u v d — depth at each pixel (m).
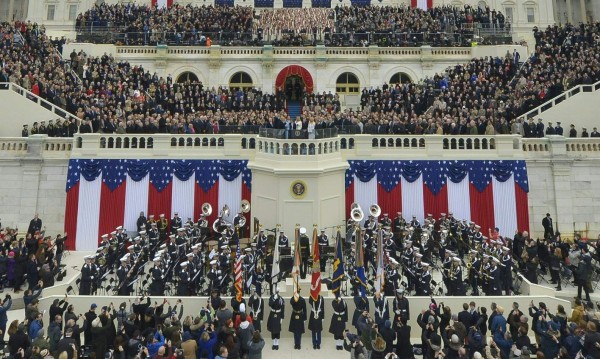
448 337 14.88
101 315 15.84
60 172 26.58
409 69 42.25
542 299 19.86
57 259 22.38
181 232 22.89
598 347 13.74
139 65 41.25
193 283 20.36
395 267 20.20
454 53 42.25
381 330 16.05
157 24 44.22
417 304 19.47
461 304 19.56
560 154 26.69
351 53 42.44
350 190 26.66
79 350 15.83
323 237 23.52
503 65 37.31
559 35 40.03
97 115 28.16
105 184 26.23
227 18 46.78
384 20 46.03
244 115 29.55
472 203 26.41
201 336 14.98
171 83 39.16
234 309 17.97
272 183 25.55
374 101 34.38
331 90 42.22
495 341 15.20
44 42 37.66
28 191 26.31
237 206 26.50
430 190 26.55
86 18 46.62
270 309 19.31
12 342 14.44
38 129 27.53
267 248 23.39
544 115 30.09
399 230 24.25
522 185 26.39
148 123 27.05
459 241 23.88
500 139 26.80
